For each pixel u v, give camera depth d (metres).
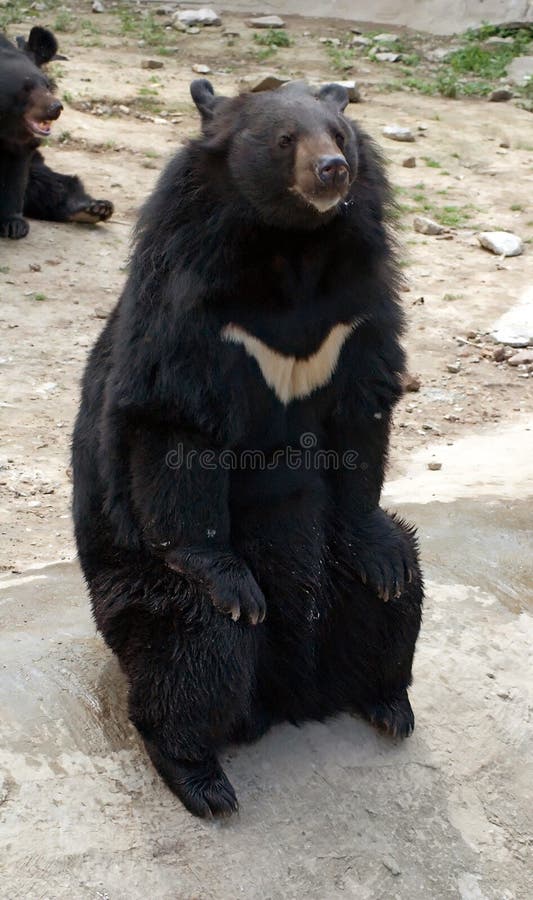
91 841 5.36
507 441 12.02
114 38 27.83
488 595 7.42
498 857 5.68
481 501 8.93
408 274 16.72
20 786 5.56
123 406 5.57
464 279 16.75
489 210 19.58
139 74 24.78
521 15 30.41
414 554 6.18
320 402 5.83
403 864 5.54
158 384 5.46
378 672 6.20
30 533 9.80
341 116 5.66
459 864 5.60
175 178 5.60
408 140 22.56
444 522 8.40
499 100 25.98
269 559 6.00
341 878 5.43
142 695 5.69
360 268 5.63
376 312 5.75
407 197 19.69
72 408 12.14
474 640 6.95
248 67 26.55
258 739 6.09
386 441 6.04
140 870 5.29
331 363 5.75
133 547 5.85
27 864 5.22
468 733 6.30
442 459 11.46
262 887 5.32
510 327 15.23
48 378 12.73
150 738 5.71
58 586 7.41
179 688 5.57
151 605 5.75
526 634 7.08
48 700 6.07
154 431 5.57
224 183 5.45
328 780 5.90
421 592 6.18
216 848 5.45
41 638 6.61
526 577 7.70
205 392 5.49
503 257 17.59
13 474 10.76
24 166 16.23
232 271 5.44
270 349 5.59
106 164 19.45
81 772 5.70
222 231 5.42
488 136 23.39
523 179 21.14
